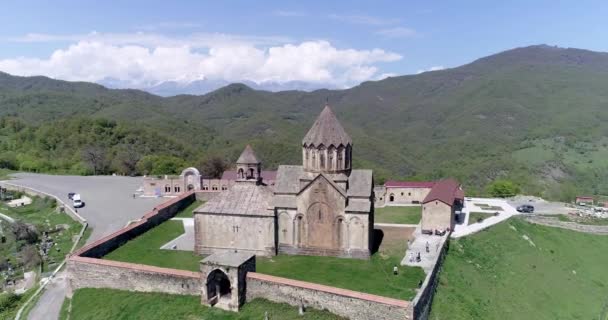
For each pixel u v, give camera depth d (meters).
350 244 60.62
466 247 70.69
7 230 93.44
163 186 111.88
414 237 72.06
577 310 64.12
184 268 57.88
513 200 113.25
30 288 66.31
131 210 98.00
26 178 139.88
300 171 64.12
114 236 64.88
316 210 61.12
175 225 78.81
